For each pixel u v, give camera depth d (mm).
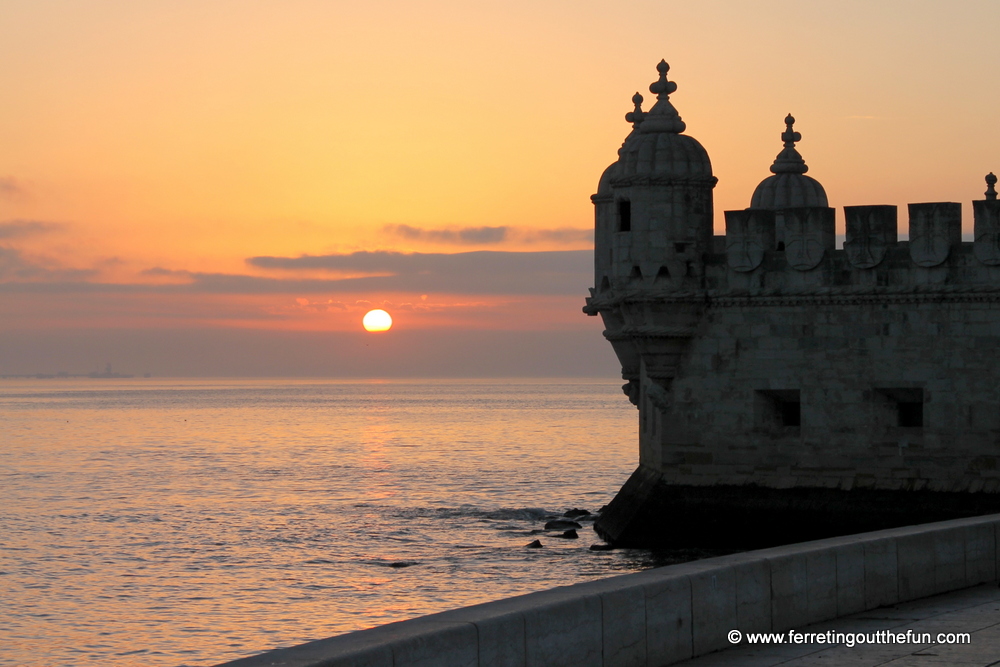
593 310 77062
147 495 119250
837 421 60750
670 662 24938
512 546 77750
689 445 64125
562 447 191500
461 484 127562
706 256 63406
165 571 72438
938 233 58625
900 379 59594
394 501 110938
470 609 22156
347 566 72625
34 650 52812
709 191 63938
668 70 65688
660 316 63281
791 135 80875
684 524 63906
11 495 119812
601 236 77312
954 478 58500
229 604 62000
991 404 57938
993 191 80625
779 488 61906
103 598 64188
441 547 79125
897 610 30188
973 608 30234
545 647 22344
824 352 61062
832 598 29125
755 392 62469
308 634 55031
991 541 34000
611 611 23719
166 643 53750
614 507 75562
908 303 59438
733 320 62812
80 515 102125
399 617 57531
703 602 25781
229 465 159875
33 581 69375
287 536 87312
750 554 28281
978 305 58125
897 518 59000
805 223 61156
